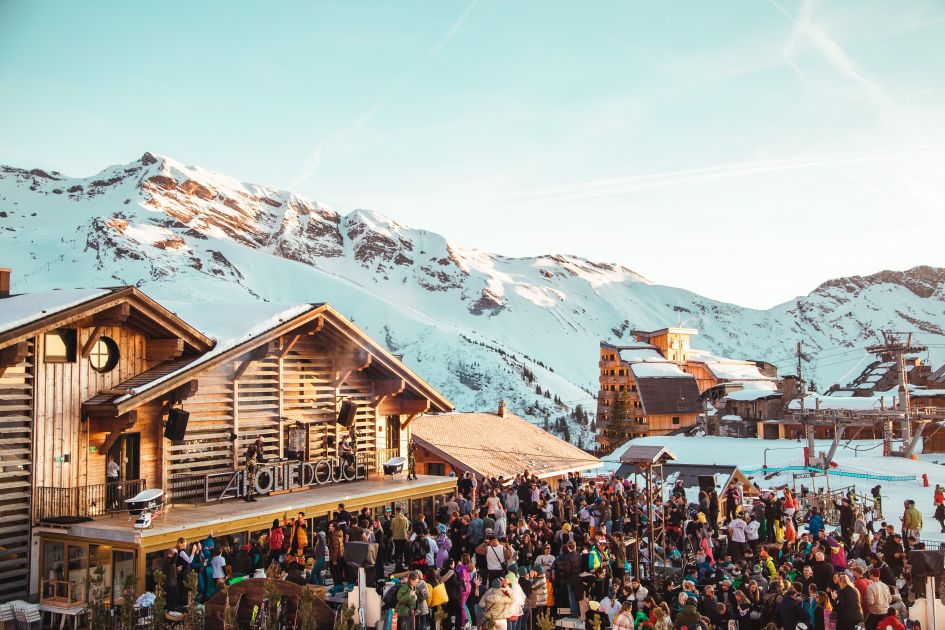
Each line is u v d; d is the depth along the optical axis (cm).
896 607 1855
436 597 1903
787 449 7450
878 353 7081
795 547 2720
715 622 1838
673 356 13588
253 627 1800
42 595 2158
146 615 1977
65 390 2284
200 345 2605
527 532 2372
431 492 3234
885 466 6066
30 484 2184
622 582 2084
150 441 2506
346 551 1819
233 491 2683
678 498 3075
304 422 3073
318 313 3011
